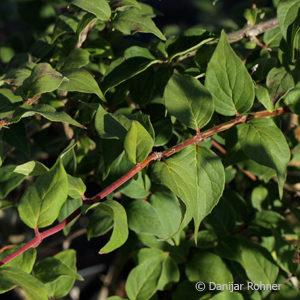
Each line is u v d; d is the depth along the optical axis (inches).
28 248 12.7
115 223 12.4
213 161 14.1
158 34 14.7
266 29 17.2
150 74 16.4
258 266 16.7
